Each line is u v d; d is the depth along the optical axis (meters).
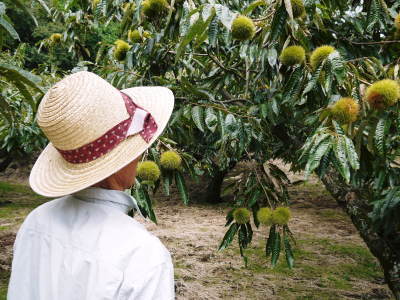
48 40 4.05
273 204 2.56
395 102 1.47
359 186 2.11
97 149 0.93
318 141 1.45
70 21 3.72
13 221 8.15
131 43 3.11
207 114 2.15
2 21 1.31
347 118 1.54
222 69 2.68
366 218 2.25
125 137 0.95
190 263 5.71
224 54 2.93
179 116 2.19
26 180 12.83
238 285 4.95
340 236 7.17
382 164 1.83
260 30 1.88
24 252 0.97
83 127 0.91
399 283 2.14
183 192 2.24
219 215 9.03
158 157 2.27
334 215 8.70
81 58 4.06
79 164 0.95
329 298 4.61
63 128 0.92
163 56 2.66
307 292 4.77
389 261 2.20
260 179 2.52
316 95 1.81
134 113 0.98
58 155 1.05
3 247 6.27
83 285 0.84
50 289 0.88
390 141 1.74
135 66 2.88
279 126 2.55
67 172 0.97
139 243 0.85
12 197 10.72
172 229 7.64
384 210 1.86
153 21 2.15
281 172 2.56
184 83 2.14
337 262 5.84
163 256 0.85
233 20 1.63
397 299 2.15
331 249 6.41
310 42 2.13
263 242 6.75
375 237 2.23
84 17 3.67
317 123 1.68
